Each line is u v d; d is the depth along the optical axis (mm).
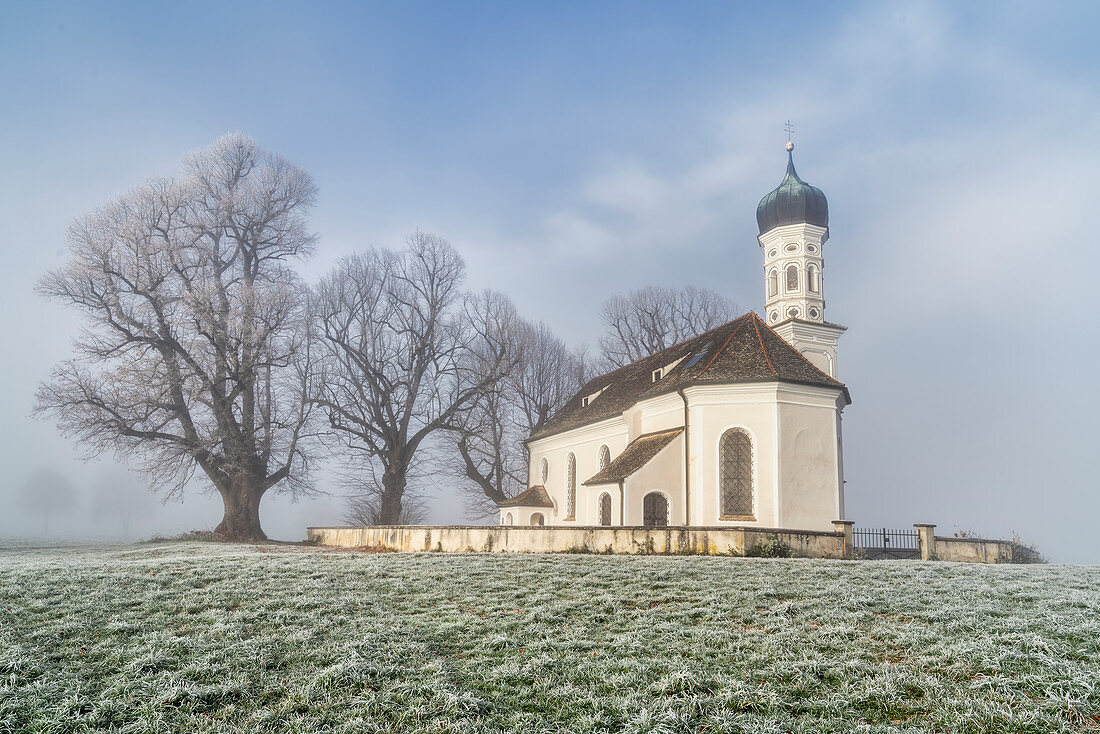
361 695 8961
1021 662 9766
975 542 25469
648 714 8359
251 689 9148
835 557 22094
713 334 35938
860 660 9969
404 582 15578
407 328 47500
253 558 20047
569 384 57312
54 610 12641
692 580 15422
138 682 9242
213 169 42719
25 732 8039
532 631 11609
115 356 38688
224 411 38344
